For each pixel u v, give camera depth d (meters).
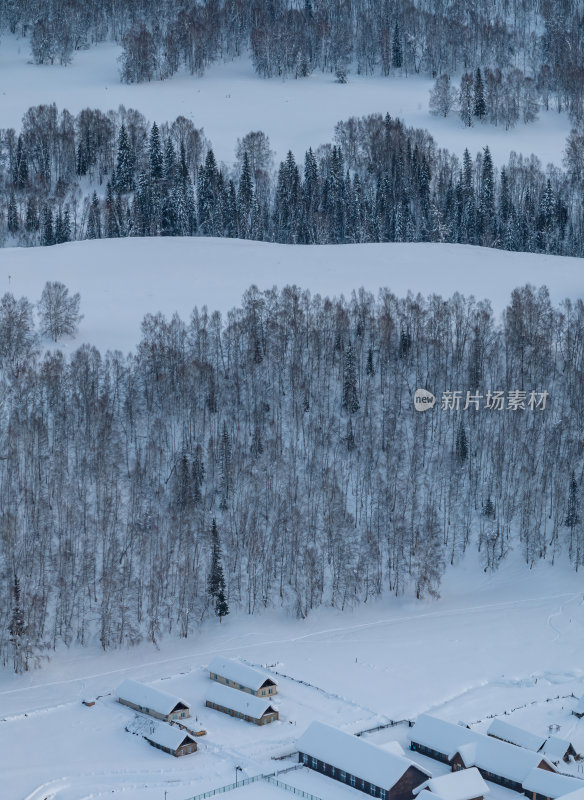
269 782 127.88
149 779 128.50
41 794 125.06
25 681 166.00
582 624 179.12
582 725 143.12
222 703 148.62
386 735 140.62
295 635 180.88
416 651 170.50
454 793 121.50
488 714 146.88
